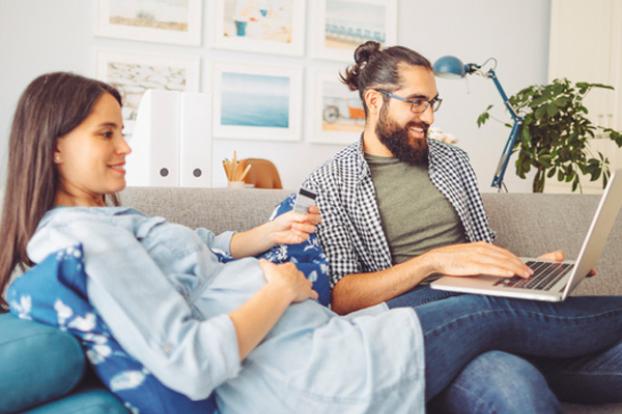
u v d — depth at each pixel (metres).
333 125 3.80
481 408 0.89
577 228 1.74
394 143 1.51
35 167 0.92
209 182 1.97
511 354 0.97
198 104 1.94
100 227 0.84
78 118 0.93
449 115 4.04
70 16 3.24
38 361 0.73
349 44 3.80
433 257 1.26
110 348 0.80
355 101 3.84
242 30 3.57
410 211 1.48
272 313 0.88
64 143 0.93
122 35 3.33
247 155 3.63
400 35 3.91
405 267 1.28
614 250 1.73
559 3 4.00
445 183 1.54
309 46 3.72
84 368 0.79
